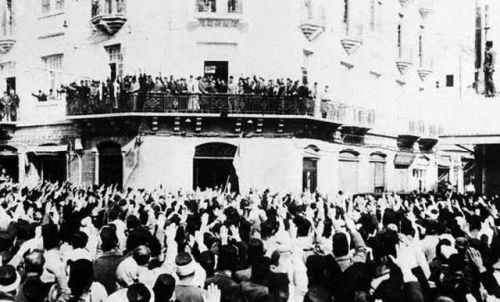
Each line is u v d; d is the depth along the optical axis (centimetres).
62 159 3462
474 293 802
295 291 939
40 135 3519
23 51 3666
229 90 2997
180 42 3109
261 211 1603
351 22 3619
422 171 4575
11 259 875
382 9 4053
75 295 650
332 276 725
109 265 862
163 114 2944
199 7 3128
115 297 666
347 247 908
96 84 3117
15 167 3725
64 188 2566
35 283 650
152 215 1497
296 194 2816
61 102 3406
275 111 2988
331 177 3412
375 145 3897
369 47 3881
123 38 3178
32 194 2130
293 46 3158
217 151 3066
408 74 4400
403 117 4259
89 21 3338
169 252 944
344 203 2217
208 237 1105
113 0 3183
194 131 3028
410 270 755
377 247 831
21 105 3634
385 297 671
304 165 3212
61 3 3509
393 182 4153
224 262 784
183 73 3105
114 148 3147
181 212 1653
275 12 3134
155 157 2998
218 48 3127
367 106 3862
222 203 2073
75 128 3319
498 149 3497
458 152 5003
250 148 3050
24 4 3662
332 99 3478
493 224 1540
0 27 3712
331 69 3484
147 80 2994
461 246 984
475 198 2592
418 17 4488
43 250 861
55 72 3519
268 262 768
